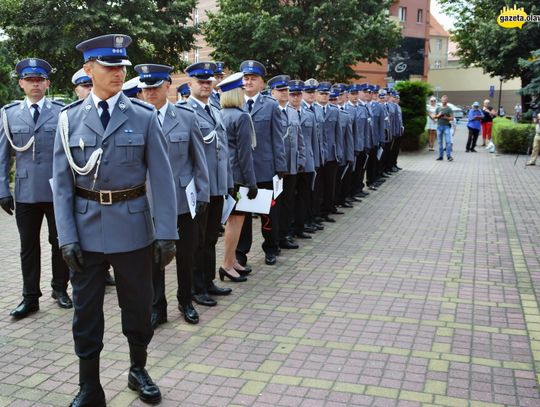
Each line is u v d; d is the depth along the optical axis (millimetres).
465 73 52875
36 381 4070
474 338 4715
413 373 4117
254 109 6672
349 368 4203
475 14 26969
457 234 8391
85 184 3508
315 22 20656
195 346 4605
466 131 33625
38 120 5246
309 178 8172
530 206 10523
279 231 7594
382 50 22438
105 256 3521
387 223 9188
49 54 17688
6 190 5199
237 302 5598
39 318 5250
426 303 5535
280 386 3955
